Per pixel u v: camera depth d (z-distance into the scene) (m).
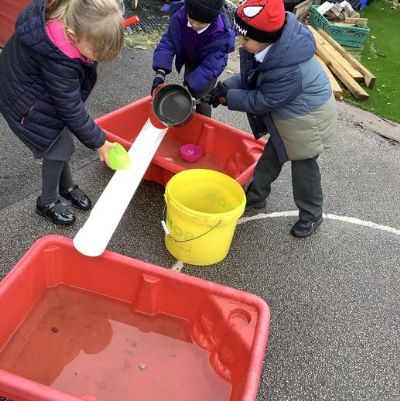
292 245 2.44
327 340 2.00
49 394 1.36
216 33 2.52
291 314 2.08
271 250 2.39
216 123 2.81
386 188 3.04
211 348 1.81
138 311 1.91
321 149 2.22
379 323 2.12
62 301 1.90
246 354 1.65
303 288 2.22
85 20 1.59
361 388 1.84
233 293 1.78
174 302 1.87
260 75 2.11
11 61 1.81
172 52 2.64
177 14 2.58
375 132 3.65
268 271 2.27
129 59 3.92
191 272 2.19
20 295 1.75
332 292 2.23
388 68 4.78
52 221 2.28
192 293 1.81
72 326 1.83
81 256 1.85
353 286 2.28
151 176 2.64
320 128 2.17
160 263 2.21
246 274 2.23
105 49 1.66
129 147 2.44
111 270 1.86
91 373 1.71
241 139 2.74
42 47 1.66
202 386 1.72
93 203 2.47
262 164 2.43
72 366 1.72
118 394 1.67
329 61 4.43
